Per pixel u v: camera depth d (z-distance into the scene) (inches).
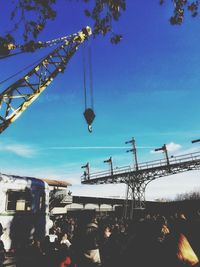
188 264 89.2
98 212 1315.2
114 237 235.0
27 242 451.8
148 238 97.8
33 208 479.8
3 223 428.1
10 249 420.5
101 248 245.3
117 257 104.5
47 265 243.4
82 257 198.4
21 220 454.6
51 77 624.4
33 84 593.0
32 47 287.9
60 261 227.0
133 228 110.3
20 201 462.0
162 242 95.6
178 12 253.0
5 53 282.2
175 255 90.6
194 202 868.0
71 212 1080.8
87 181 1573.6
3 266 358.3
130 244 101.6
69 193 1147.3
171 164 1262.3
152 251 94.3
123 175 1419.8
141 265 93.7
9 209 442.0
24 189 469.7
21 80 578.9
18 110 566.3
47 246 339.9
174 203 906.1
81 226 207.2
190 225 219.1
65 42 668.7
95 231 204.5
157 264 91.5
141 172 1358.3
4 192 438.0
